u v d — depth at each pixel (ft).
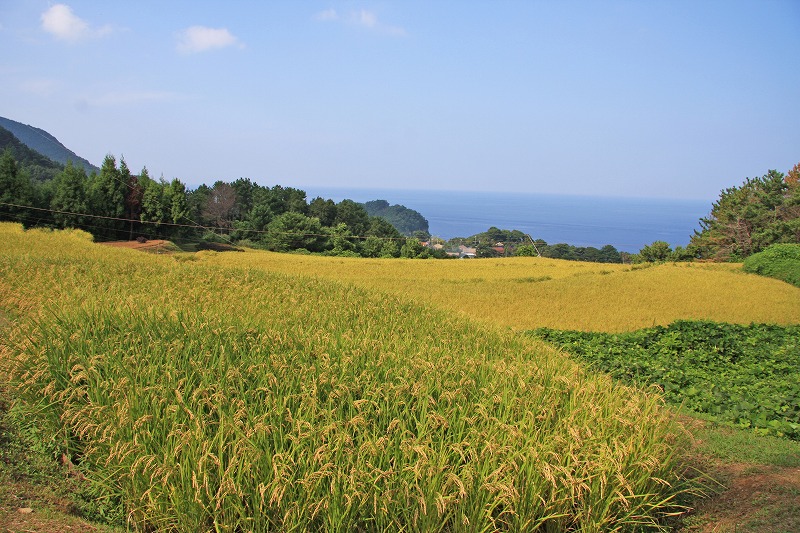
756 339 62.69
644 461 20.38
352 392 23.02
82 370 23.20
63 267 62.03
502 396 23.65
